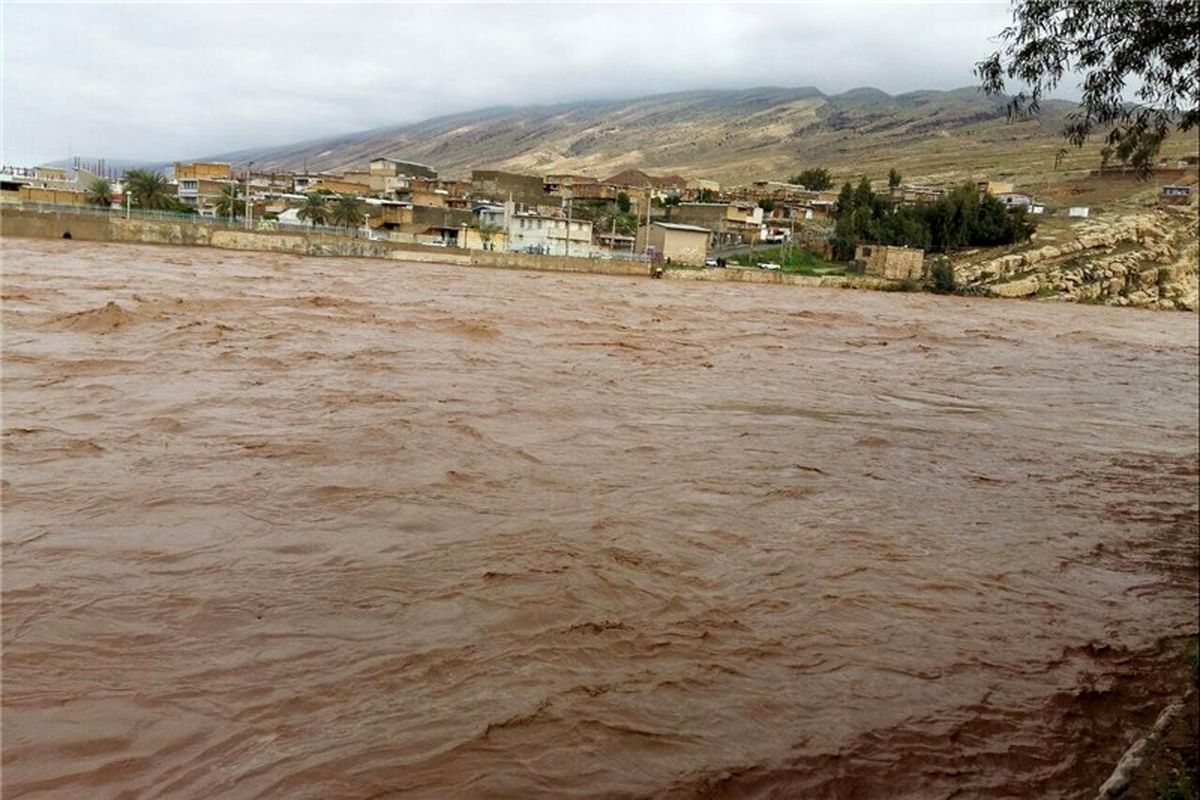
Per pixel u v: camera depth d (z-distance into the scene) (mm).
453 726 8688
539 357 32938
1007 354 49062
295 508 14461
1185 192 122188
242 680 9273
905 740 9180
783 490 17891
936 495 18719
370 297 48656
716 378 31906
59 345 27094
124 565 11852
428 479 16438
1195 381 44094
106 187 90312
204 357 26938
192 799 7441
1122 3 9492
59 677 9117
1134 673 11148
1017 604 13062
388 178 124125
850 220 103750
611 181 148250
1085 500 19375
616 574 12750
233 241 73812
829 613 12156
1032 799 8445
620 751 8516
